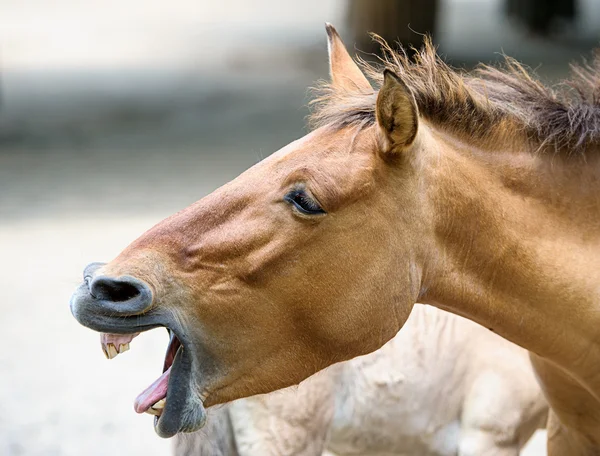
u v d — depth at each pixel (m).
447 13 44.06
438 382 7.91
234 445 7.34
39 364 12.77
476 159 4.94
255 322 4.59
